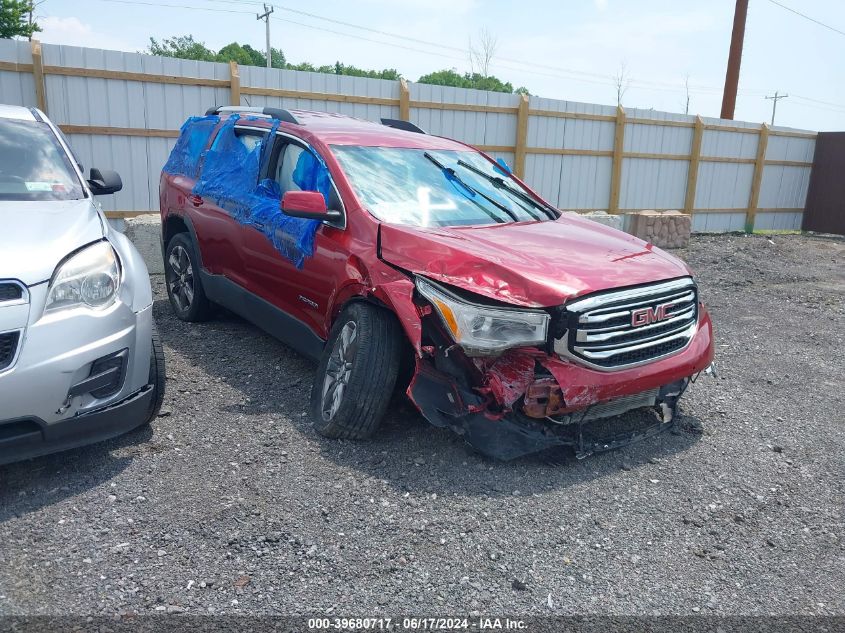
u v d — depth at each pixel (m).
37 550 2.96
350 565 2.99
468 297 3.64
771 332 7.51
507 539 3.25
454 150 5.48
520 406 3.71
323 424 4.12
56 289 3.28
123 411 3.55
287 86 10.98
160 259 9.13
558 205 14.45
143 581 2.80
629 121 14.82
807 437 4.66
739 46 19.12
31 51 9.15
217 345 5.79
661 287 4.00
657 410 4.61
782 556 3.26
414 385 3.69
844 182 18.03
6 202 3.89
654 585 2.99
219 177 5.72
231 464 3.78
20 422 3.16
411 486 3.65
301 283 4.60
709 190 16.84
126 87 9.88
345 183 4.43
